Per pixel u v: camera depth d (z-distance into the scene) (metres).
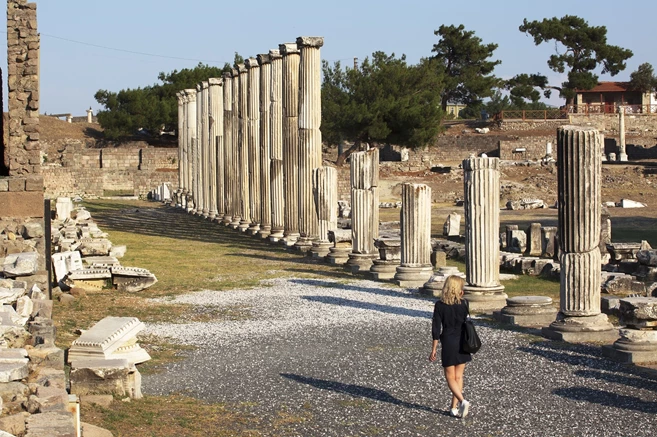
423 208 27.88
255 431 12.34
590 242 18.62
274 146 45.41
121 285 26.81
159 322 21.48
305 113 39.88
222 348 18.25
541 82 127.44
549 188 81.75
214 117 61.91
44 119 120.06
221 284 28.70
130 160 100.38
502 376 15.44
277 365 16.56
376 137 86.50
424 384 14.94
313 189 38.06
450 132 113.19
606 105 120.12
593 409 13.30
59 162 102.06
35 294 19.44
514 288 26.64
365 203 32.19
